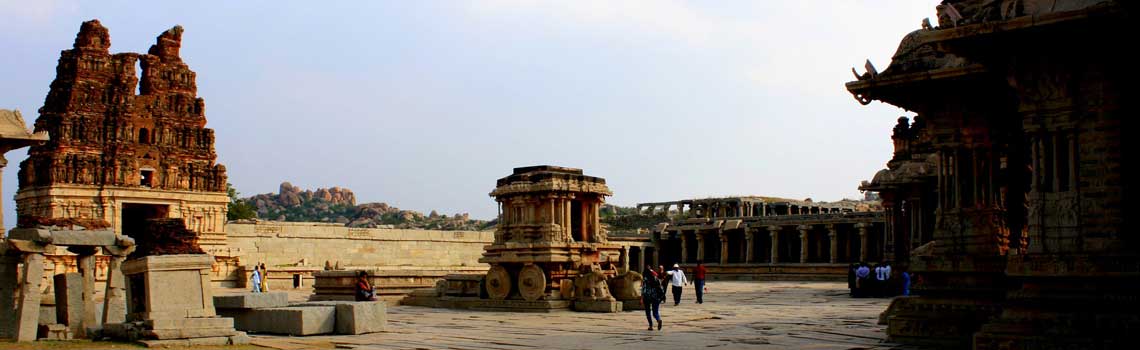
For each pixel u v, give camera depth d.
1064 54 17.11
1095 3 16.16
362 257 87.19
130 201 75.44
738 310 36.66
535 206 37.78
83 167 73.62
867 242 83.75
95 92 75.75
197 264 21.91
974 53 17.70
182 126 80.06
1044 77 17.42
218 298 26.80
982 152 21.42
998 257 20.83
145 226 22.19
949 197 21.92
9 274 21.86
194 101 81.50
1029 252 17.61
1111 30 16.14
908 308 22.08
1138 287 16.58
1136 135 16.98
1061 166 17.36
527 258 36.56
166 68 80.62
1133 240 16.69
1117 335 16.31
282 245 82.25
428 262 92.00
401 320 31.52
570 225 38.06
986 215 21.16
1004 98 21.17
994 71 18.67
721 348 21.28
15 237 22.16
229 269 78.06
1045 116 17.52
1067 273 16.95
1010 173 23.38
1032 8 17.00
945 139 21.86
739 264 90.69
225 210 80.25
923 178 49.03
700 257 98.75
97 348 19.89
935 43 17.48
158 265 21.34
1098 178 16.91
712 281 87.50
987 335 17.66
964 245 21.28
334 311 25.70
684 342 22.92
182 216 77.75
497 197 39.03
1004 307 18.34
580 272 37.38
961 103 21.59
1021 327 17.38
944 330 20.80
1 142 23.33
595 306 35.78
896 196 54.25
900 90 21.92
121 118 76.19
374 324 26.12
